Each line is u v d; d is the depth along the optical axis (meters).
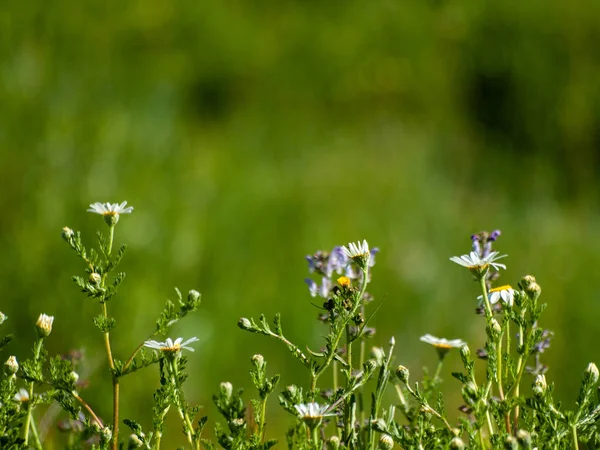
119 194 6.50
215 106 13.24
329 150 11.91
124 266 5.93
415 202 9.82
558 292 7.67
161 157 7.55
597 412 2.32
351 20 15.40
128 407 4.66
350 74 14.60
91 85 8.51
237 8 15.14
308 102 14.09
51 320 2.39
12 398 2.36
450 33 15.34
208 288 6.36
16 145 6.42
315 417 2.27
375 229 8.84
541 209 11.12
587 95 13.89
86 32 10.02
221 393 2.50
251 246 7.18
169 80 11.81
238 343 6.07
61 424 2.74
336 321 2.47
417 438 2.35
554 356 6.51
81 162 6.57
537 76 14.18
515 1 15.03
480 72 14.65
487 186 11.79
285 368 6.12
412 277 7.89
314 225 8.10
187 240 6.52
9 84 7.19
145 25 13.01
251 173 9.41
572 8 15.19
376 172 10.80
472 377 2.40
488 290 2.75
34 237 5.65
